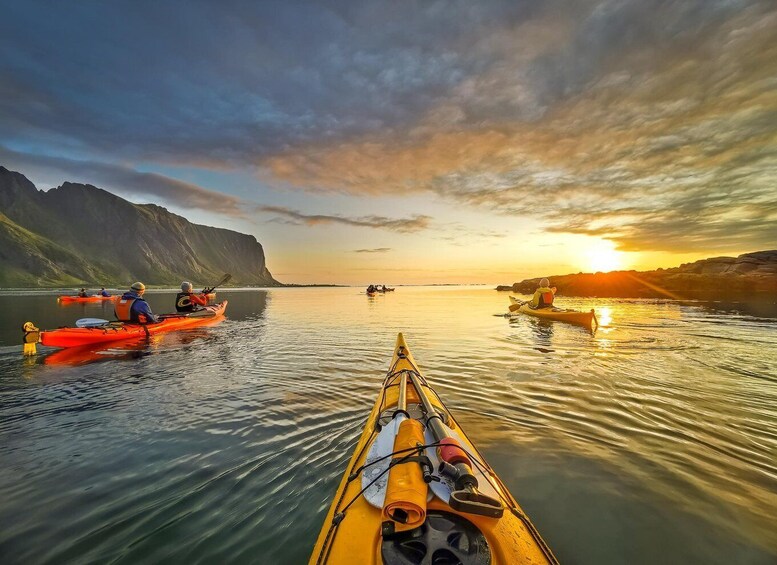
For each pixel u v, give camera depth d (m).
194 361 9.44
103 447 4.70
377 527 2.40
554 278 52.31
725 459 4.35
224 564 2.81
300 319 19.69
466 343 11.93
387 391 5.29
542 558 2.22
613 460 4.32
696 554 2.90
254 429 5.19
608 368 8.47
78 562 2.85
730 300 30.94
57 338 10.43
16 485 3.87
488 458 4.36
